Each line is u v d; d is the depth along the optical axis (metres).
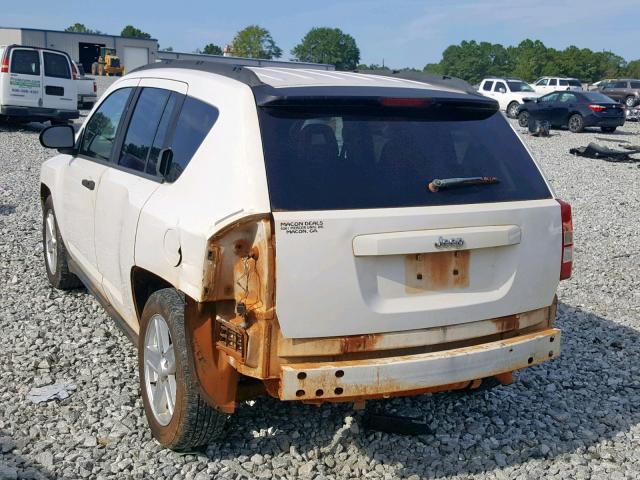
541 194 4.01
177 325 3.75
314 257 3.37
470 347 3.73
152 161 4.35
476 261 3.75
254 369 3.40
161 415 4.03
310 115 3.68
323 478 3.87
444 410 4.73
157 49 70.56
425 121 3.91
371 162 3.64
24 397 4.63
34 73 19.72
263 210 3.34
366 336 3.52
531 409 4.82
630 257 9.46
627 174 18.36
